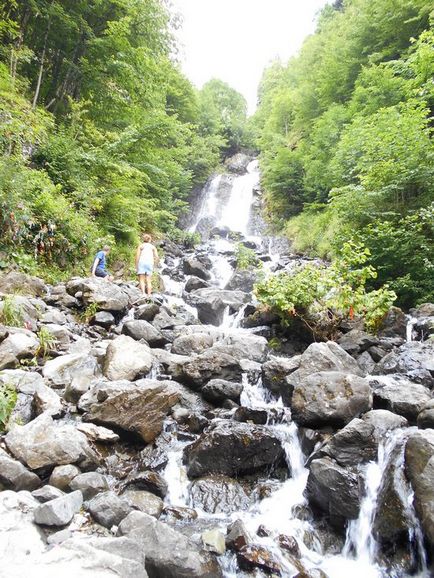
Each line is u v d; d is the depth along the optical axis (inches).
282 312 280.8
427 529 107.8
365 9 835.4
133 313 313.4
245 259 568.4
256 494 143.6
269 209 1025.5
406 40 726.5
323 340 270.1
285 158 935.7
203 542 114.8
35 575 84.0
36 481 126.0
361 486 130.8
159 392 170.2
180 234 820.6
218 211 1118.4
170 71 781.9
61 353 215.5
